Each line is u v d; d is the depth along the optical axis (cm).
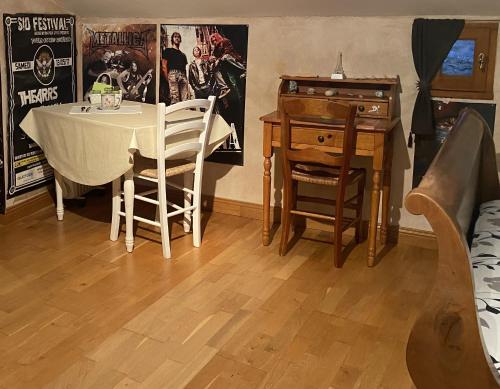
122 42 418
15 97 381
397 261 340
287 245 359
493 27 319
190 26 393
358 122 326
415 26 331
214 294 296
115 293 295
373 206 323
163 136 315
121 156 319
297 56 368
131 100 425
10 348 246
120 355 244
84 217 398
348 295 298
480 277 190
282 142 323
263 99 383
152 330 262
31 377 228
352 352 249
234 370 236
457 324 152
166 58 406
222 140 365
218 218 404
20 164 391
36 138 367
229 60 387
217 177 409
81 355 243
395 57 344
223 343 254
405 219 363
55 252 342
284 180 332
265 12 365
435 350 156
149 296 293
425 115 336
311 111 309
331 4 340
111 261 332
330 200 347
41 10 394
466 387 155
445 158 185
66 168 351
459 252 147
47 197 414
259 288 304
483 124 262
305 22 361
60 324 266
